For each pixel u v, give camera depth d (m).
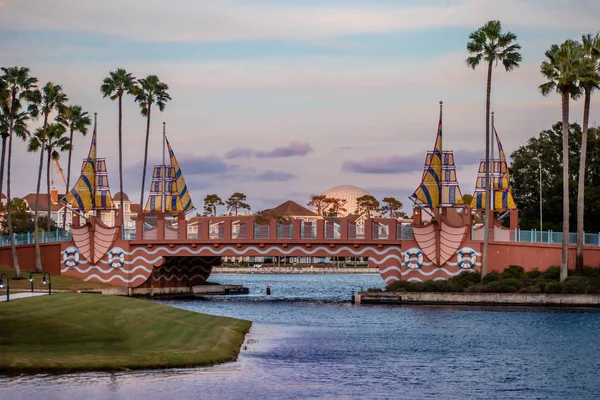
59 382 102.50
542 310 185.88
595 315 175.25
